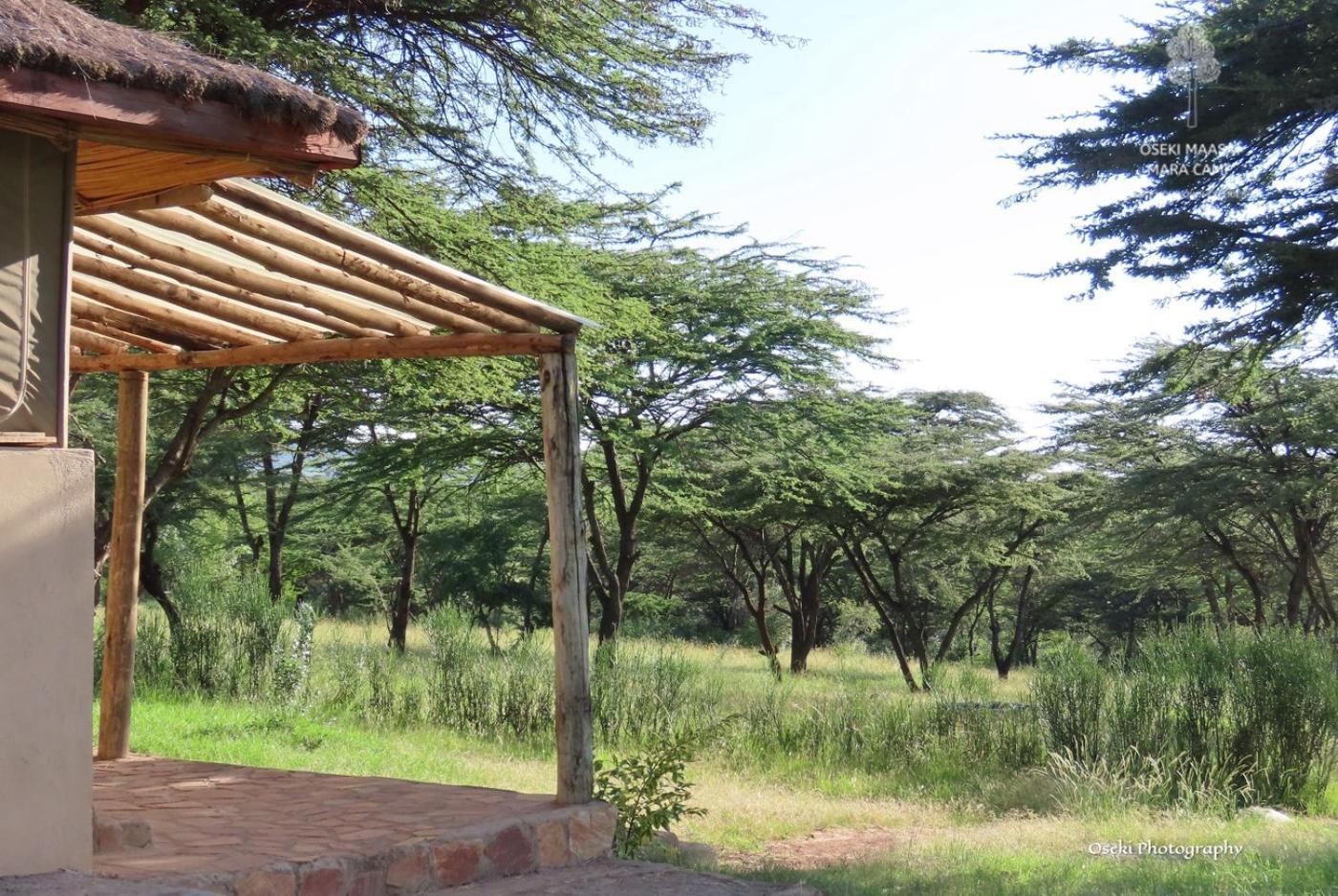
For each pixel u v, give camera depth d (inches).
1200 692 419.8
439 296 236.2
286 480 822.5
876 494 884.6
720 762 461.7
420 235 452.8
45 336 161.6
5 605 157.2
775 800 397.1
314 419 830.5
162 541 779.4
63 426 164.4
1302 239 451.5
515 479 847.7
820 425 732.0
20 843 157.2
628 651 543.5
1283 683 407.2
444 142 457.1
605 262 646.5
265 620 573.9
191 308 255.9
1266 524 987.3
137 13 344.2
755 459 745.6
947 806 396.8
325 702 542.6
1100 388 544.1
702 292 710.5
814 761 470.6
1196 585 1251.8
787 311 713.0
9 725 156.8
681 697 514.9
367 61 440.1
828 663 1194.0
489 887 211.6
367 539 1175.6
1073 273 478.0
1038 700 460.8
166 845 200.7
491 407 701.9
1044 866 265.1
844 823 366.3
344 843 205.9
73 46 138.5
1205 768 402.3
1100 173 462.9
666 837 292.7
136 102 144.4
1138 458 946.7
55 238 161.5
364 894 196.2
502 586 1075.9
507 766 417.7
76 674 165.0
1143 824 342.3
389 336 275.3
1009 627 1534.2
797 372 707.4
